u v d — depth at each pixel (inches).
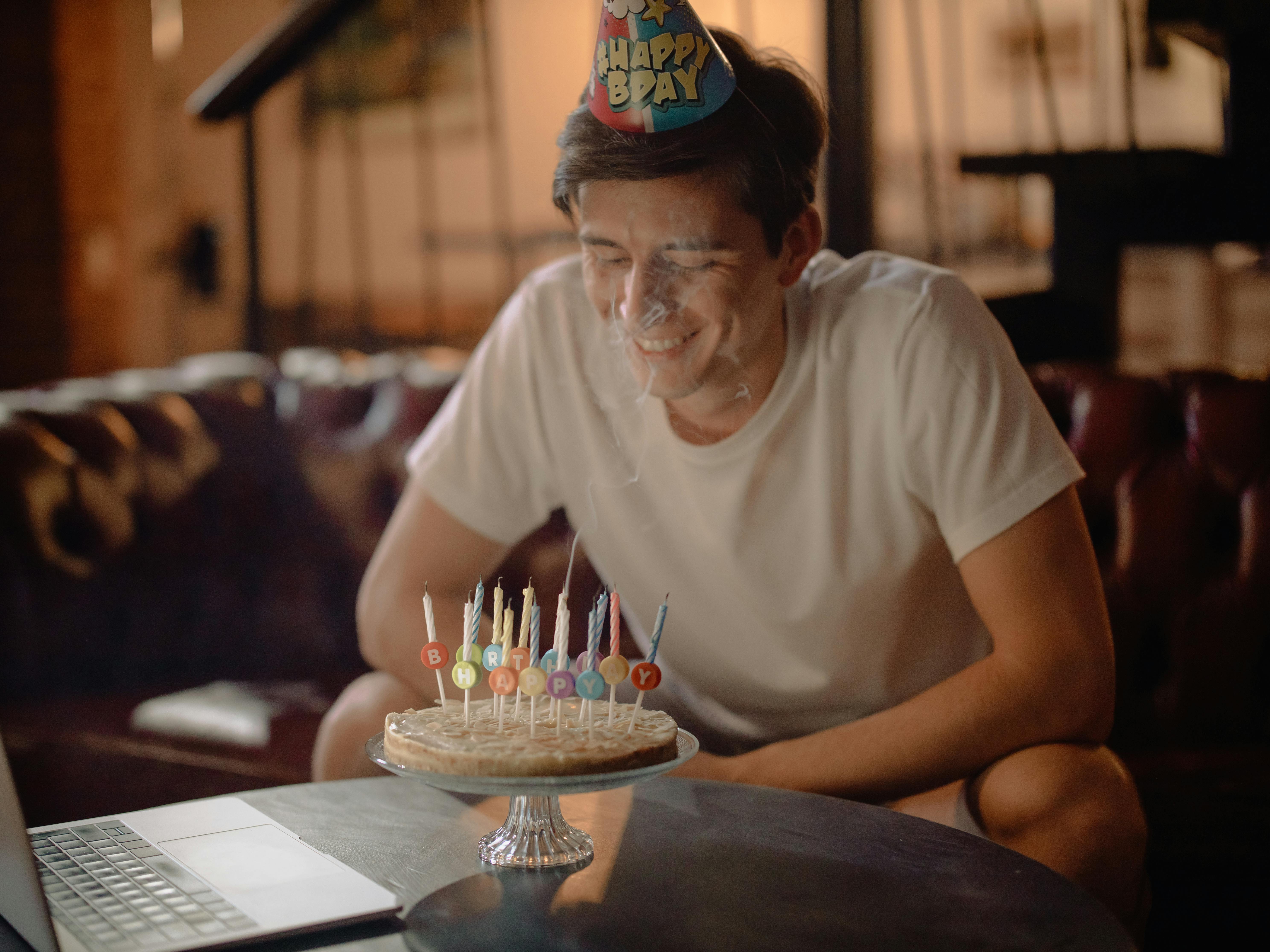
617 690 52.7
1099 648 41.4
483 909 29.9
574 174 40.2
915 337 44.4
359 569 78.7
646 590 50.9
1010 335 86.7
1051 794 38.8
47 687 71.1
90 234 142.7
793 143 41.8
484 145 136.6
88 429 75.5
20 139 137.8
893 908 29.7
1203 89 106.4
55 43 138.1
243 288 145.2
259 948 27.6
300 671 76.7
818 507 46.1
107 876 31.3
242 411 82.4
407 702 48.0
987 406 43.3
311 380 83.5
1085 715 41.0
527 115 135.1
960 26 112.1
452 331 139.6
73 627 72.0
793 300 47.3
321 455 80.4
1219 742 63.0
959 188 112.0
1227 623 62.8
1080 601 41.9
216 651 78.0
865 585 46.6
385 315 142.6
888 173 113.9
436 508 51.6
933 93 113.5
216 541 79.3
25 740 63.7
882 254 49.9
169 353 146.3
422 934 28.4
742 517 46.5
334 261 144.7
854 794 42.4
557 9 133.0
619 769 31.4
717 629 49.7
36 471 71.2
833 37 95.6
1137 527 64.5
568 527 71.2
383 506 78.6
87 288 142.9
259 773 59.9
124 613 74.4
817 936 28.0
